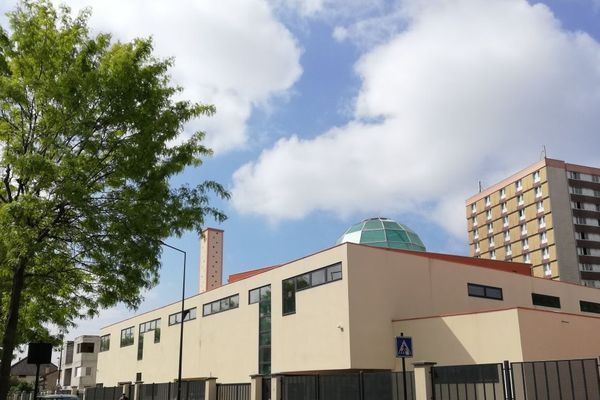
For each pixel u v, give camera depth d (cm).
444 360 2475
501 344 2277
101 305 1362
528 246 8800
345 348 2575
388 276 2775
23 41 1187
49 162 1094
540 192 8719
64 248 1267
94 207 1159
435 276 2944
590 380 1819
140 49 1288
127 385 3862
